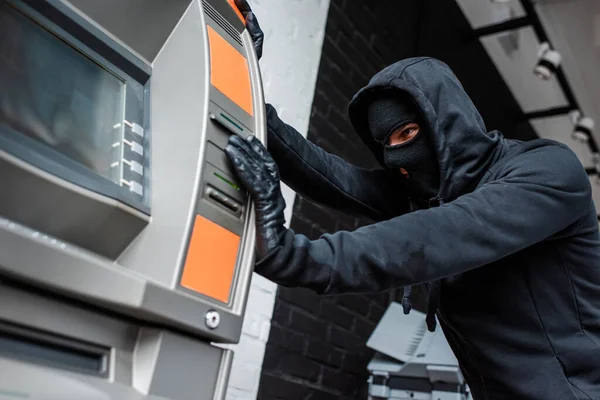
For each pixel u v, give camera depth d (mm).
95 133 794
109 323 724
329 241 881
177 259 744
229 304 818
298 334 2424
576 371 1123
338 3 2887
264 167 859
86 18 842
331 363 2602
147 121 877
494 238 949
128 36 898
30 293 655
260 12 2342
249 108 933
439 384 2180
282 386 2322
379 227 914
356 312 2803
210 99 846
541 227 1004
